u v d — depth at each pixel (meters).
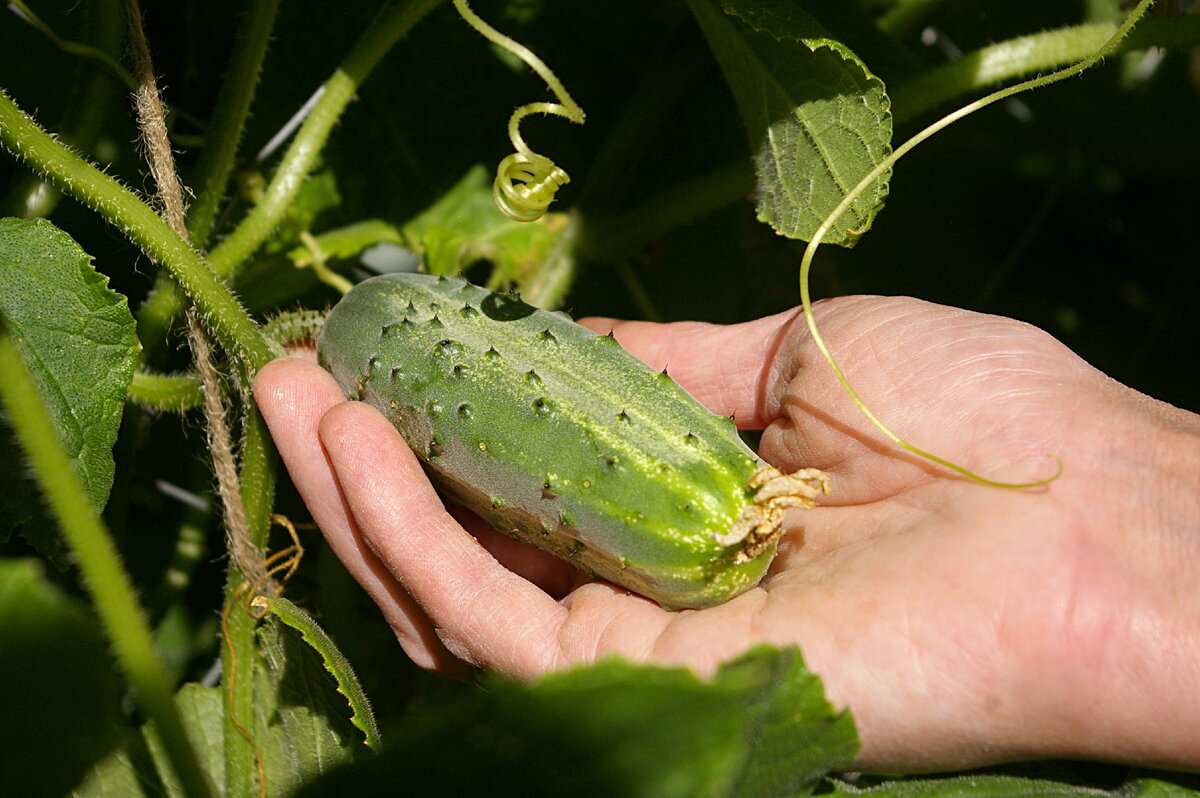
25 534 0.44
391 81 0.54
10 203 0.48
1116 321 0.60
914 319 0.45
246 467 0.47
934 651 0.40
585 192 0.54
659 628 0.42
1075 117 0.58
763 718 0.38
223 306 0.45
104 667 0.37
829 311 0.46
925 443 0.43
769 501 0.41
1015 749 0.40
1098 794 0.42
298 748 0.47
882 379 0.44
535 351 0.43
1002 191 0.59
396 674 0.52
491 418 0.42
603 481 0.42
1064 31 0.51
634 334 0.49
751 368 0.48
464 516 0.47
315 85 0.54
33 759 0.37
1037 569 0.40
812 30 0.43
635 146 0.54
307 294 0.54
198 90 0.52
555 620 0.43
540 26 0.55
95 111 0.48
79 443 0.43
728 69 0.47
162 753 0.46
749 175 0.52
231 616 0.46
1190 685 0.39
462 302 0.44
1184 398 0.60
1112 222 0.60
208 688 0.48
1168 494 0.40
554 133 0.55
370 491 0.43
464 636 0.43
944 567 0.40
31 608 0.37
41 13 0.51
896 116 0.51
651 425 0.42
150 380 0.48
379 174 0.54
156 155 0.46
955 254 0.59
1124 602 0.39
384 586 0.45
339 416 0.43
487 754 0.34
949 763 0.41
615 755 0.33
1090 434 0.41
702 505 0.41
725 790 0.36
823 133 0.45
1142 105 0.58
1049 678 0.40
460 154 0.55
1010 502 0.41
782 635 0.41
